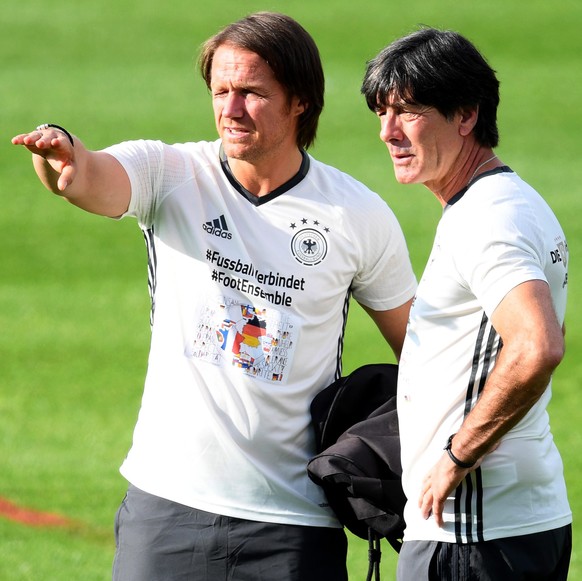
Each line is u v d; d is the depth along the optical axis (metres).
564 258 11.51
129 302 40.62
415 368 11.70
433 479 11.16
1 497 24.86
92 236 47.41
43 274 43.31
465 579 11.31
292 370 13.16
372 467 12.52
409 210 49.72
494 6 86.94
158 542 13.06
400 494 12.33
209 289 13.13
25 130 62.09
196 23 84.12
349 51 77.62
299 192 13.31
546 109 67.25
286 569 13.14
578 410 31.27
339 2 88.25
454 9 86.44
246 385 12.98
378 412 13.04
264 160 13.06
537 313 10.35
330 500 12.97
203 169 13.41
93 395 32.59
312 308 13.23
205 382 13.04
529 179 55.22
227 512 12.96
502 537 11.27
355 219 13.40
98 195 12.38
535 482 11.38
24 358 35.41
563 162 57.97
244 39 12.67
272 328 13.09
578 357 35.31
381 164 56.34
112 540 22.73
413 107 11.46
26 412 31.06
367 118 64.19
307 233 13.23
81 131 62.25
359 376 13.29
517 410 10.45
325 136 61.09
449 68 11.33
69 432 29.61
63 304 40.34
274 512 13.09
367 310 14.39
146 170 12.99
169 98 68.31
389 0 88.69
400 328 14.32
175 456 13.04
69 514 24.08
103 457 27.81
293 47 12.75
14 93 68.75
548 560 11.52
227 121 12.83
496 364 10.77
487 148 11.80
